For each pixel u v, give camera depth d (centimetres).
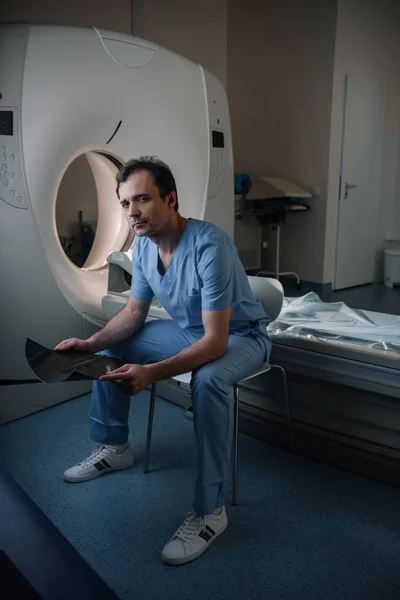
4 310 223
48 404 242
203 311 153
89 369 147
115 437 184
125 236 291
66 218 449
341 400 186
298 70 463
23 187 218
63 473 187
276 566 141
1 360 227
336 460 190
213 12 472
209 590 132
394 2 473
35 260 225
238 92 523
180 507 167
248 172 532
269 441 209
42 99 218
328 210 462
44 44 217
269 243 525
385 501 170
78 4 378
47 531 78
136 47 247
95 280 263
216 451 146
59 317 237
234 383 156
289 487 178
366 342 184
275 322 212
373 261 518
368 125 475
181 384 238
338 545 149
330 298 456
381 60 477
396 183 526
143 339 179
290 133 482
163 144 267
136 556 145
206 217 288
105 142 249
